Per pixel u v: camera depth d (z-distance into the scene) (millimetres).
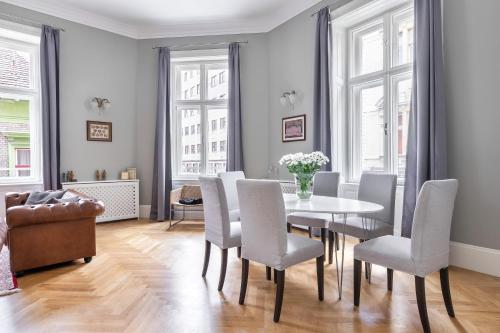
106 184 4996
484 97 2686
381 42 3965
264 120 5234
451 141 2904
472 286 2428
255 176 5250
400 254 1894
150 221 5188
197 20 5145
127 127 5406
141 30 5426
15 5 4352
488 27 2650
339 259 3152
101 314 2031
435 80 2879
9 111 4629
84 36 4949
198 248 3576
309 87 4453
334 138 4195
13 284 2475
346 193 4094
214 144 5566
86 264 3004
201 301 2225
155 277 2678
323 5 4234
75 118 4883
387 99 3777
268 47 5176
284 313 2049
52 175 4520
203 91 5535
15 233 2635
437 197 1815
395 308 2105
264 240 2031
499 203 2617
